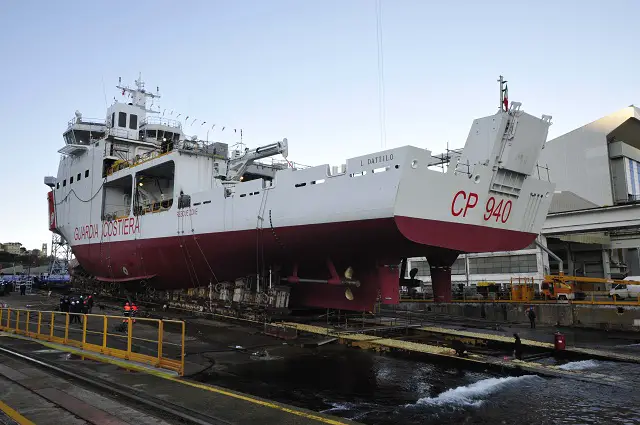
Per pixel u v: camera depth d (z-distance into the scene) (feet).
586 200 138.92
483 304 86.17
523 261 127.54
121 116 96.22
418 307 95.96
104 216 86.74
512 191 51.85
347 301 58.80
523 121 48.47
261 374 36.42
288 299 59.88
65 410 21.25
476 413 28.53
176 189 69.21
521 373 38.86
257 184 57.26
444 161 49.42
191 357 40.42
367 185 45.01
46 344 42.63
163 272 74.49
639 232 135.03
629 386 35.01
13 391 24.59
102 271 89.25
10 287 115.03
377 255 52.75
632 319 69.00
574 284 108.17
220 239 61.52
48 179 113.19
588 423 27.07
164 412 21.54
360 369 39.04
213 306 65.57
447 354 43.29
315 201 50.03
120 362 33.71
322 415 21.74
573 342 59.16
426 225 45.09
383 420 26.89
